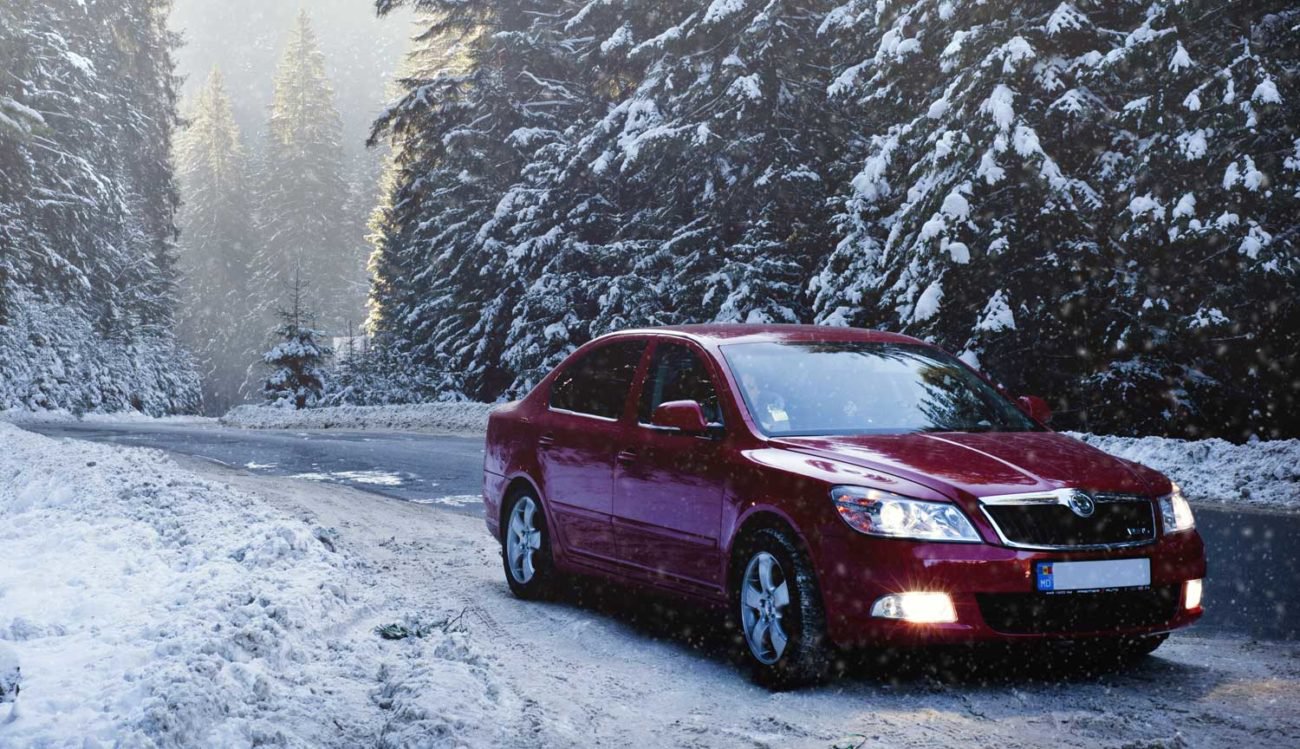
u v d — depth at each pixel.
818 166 29.95
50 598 6.72
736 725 4.86
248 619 6.07
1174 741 4.42
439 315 48.00
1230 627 6.69
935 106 20.73
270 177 106.00
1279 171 18.78
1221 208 18.58
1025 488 5.21
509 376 43.88
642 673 5.77
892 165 22.44
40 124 40.47
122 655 5.21
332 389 52.00
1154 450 14.71
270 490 14.25
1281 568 8.48
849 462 5.46
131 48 68.69
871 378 6.44
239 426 42.12
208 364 107.62
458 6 44.66
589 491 6.93
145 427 34.94
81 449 17.67
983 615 5.05
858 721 4.85
